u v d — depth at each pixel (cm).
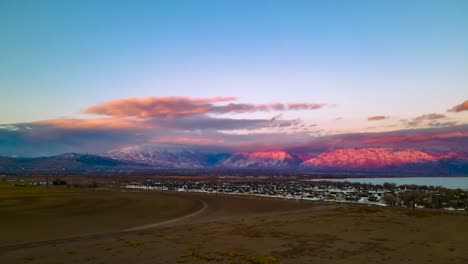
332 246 3231
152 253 2917
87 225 5059
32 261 2666
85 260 2695
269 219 5228
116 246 3184
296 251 3025
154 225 5094
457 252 3019
